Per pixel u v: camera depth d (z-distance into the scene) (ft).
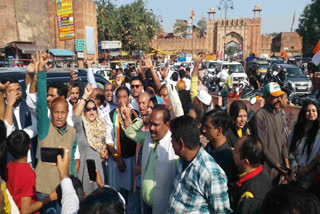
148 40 137.18
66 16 84.28
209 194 7.04
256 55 183.42
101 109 16.14
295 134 11.91
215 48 186.29
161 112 8.89
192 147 7.34
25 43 73.15
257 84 31.58
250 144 7.38
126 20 130.11
